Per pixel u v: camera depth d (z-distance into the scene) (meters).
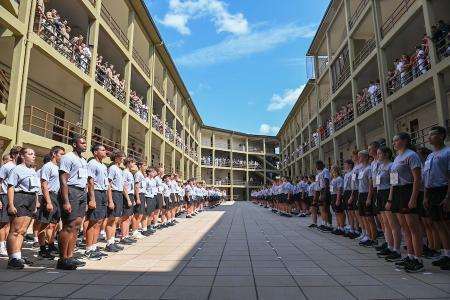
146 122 19.05
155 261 5.69
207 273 4.81
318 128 23.75
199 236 8.96
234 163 46.50
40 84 12.91
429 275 4.64
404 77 12.29
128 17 16.81
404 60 12.47
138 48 21.31
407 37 12.98
